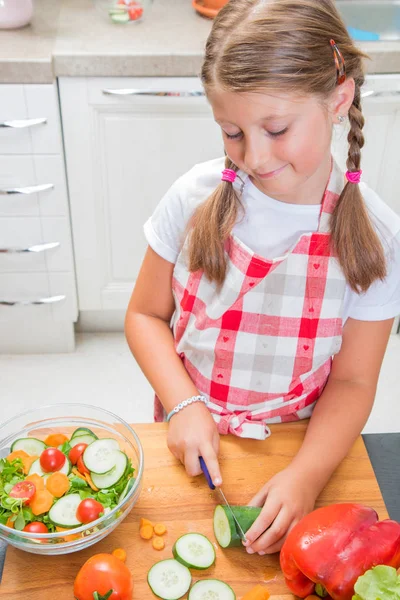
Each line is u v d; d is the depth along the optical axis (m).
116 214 2.00
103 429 0.91
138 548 0.79
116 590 0.71
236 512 0.81
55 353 2.28
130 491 0.78
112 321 2.36
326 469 0.88
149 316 1.12
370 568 0.68
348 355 1.03
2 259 1.99
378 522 0.72
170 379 1.01
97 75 1.73
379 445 0.96
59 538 0.75
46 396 2.10
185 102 1.81
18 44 1.74
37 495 0.81
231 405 1.04
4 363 2.22
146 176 1.94
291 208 0.94
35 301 2.10
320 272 0.94
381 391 2.14
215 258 0.95
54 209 1.91
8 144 1.78
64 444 0.89
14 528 0.78
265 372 1.02
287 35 0.71
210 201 0.96
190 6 2.06
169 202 1.04
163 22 1.92
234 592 0.75
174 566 0.76
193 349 1.04
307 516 0.75
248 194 0.95
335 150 1.32
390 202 2.08
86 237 2.03
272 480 0.86
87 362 2.25
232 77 0.70
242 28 0.72
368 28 2.16
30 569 0.76
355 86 0.84
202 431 0.92
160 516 0.82
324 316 0.97
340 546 0.70
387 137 1.93
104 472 0.83
